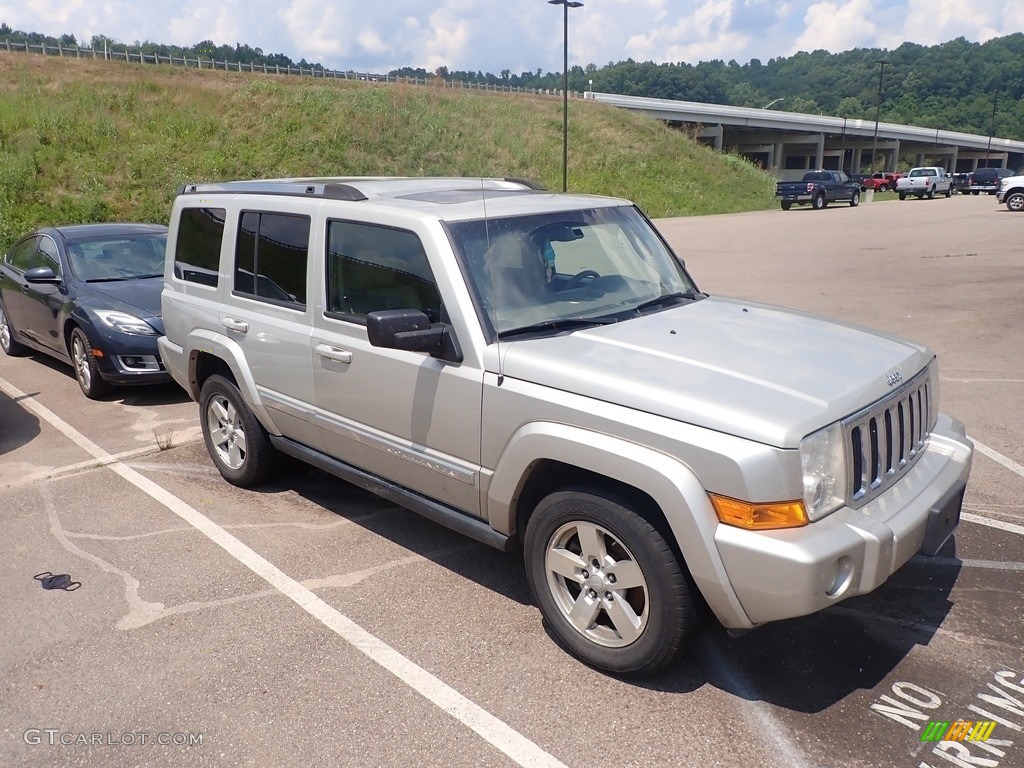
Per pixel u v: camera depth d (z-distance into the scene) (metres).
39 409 7.54
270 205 4.66
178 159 27.72
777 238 23.27
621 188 41.47
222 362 5.30
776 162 87.38
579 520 3.24
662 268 4.45
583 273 4.03
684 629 3.03
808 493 2.80
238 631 3.70
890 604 3.78
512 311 3.64
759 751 2.84
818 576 2.70
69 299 7.97
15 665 3.48
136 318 7.55
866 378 3.20
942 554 4.25
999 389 7.18
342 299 4.19
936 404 3.83
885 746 2.85
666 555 2.99
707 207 42.34
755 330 3.72
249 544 4.59
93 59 38.09
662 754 2.83
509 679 3.29
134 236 9.16
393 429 3.95
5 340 10.08
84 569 4.34
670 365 3.24
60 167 25.02
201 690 3.27
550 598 3.42
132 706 3.18
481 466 3.55
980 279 13.54
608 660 3.24
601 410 3.09
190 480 5.62
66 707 3.19
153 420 7.11
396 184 4.65
